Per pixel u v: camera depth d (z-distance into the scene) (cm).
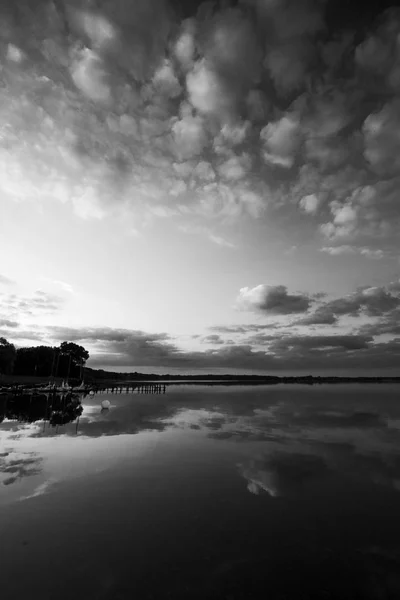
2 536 718
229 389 7931
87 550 664
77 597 535
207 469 1180
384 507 879
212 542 699
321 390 7031
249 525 774
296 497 939
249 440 1653
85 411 2975
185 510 849
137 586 561
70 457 1330
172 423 2212
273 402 3850
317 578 585
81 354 10556
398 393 5634
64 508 856
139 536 720
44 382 7700
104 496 934
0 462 1257
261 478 1093
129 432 1866
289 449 1473
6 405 3522
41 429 1977
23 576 586
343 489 999
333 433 1841
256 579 581
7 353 7550
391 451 1448
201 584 566
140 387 7850
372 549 680
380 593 548
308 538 720
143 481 1053
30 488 992
